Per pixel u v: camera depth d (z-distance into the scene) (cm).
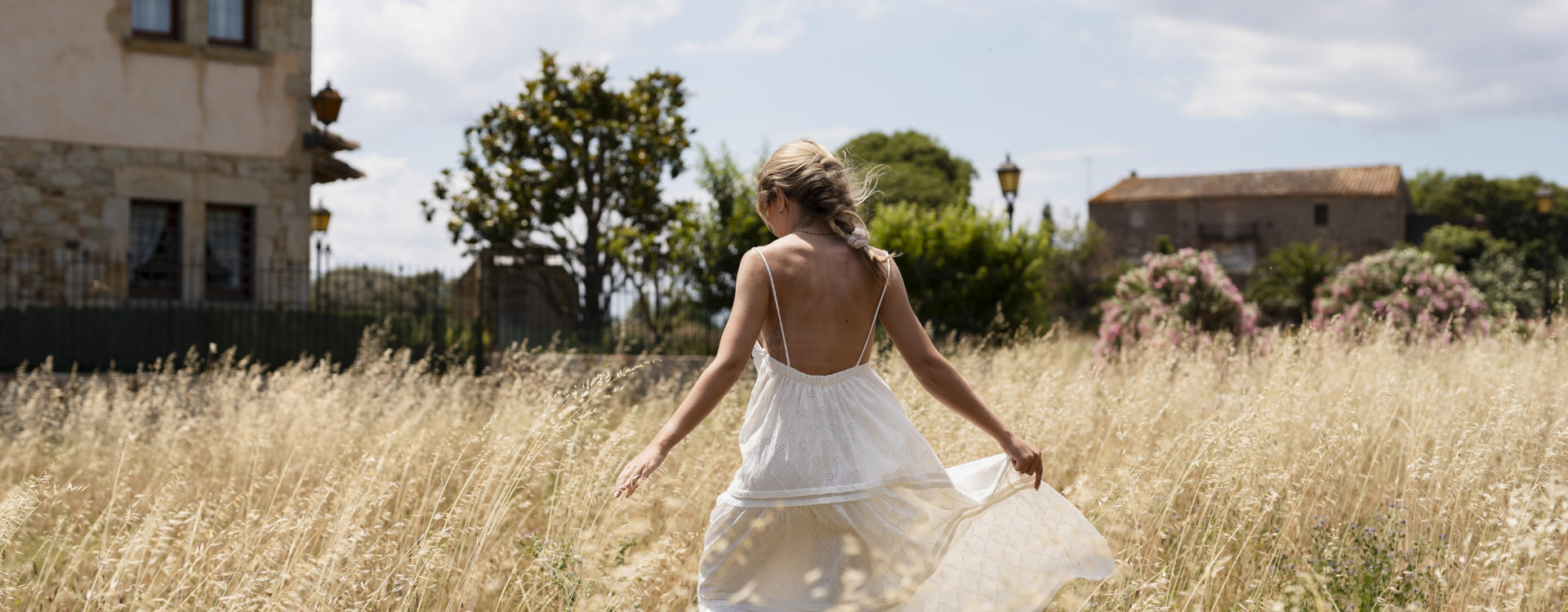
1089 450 467
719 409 528
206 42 1277
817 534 236
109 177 1223
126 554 313
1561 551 293
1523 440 395
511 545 356
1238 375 639
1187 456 409
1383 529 353
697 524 375
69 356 1068
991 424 251
